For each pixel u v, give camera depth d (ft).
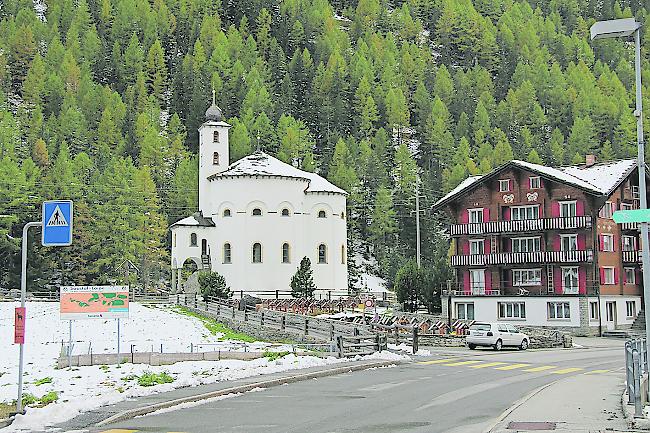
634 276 250.78
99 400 73.61
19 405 68.59
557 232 240.73
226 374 96.02
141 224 386.73
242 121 569.23
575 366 122.42
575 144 575.38
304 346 150.61
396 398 79.10
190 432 58.80
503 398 79.25
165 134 597.11
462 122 623.77
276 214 299.58
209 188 311.68
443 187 526.16
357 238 516.73
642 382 64.95
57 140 542.98
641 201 66.39
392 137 646.74
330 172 517.14
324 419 64.95
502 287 249.75
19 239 332.80
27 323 214.07
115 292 118.32
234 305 228.63
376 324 179.42
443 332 191.21
